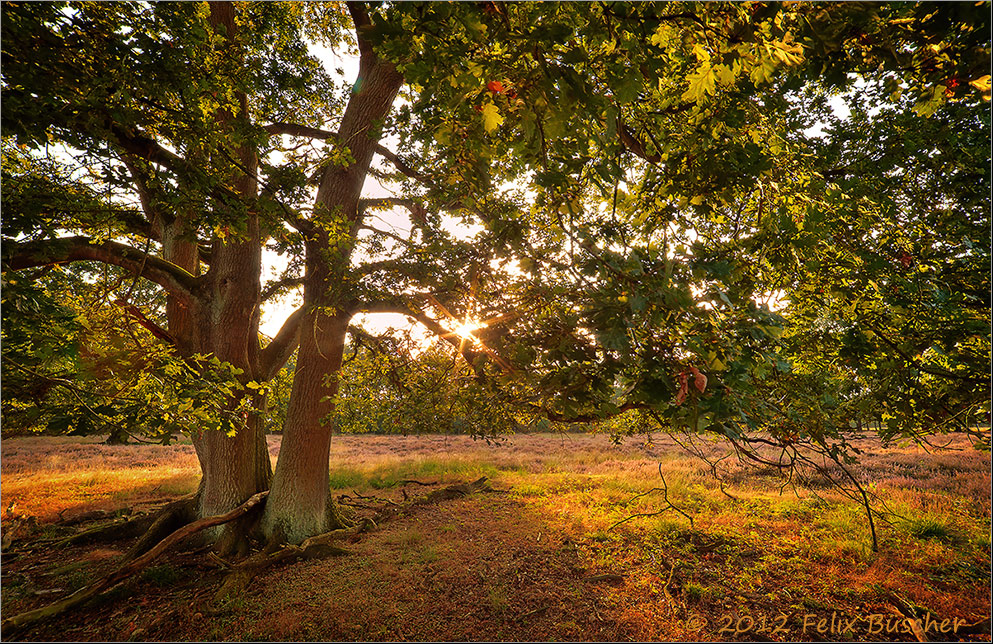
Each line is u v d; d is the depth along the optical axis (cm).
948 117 371
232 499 762
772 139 323
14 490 1223
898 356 381
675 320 209
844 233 373
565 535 753
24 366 445
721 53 195
